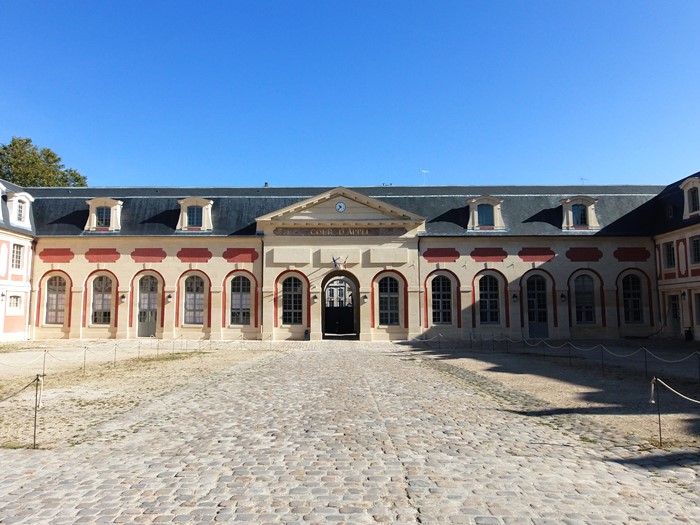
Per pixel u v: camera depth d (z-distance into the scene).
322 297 35.78
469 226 36.06
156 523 5.68
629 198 37.50
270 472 7.42
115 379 16.61
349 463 7.83
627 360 21.95
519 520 5.74
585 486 6.83
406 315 35.31
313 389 14.65
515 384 15.48
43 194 38.06
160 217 36.59
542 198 37.50
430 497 6.42
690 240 31.95
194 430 9.91
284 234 35.78
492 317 35.56
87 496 6.50
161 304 35.41
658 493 6.58
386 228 35.88
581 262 35.78
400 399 13.08
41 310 35.28
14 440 9.21
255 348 29.41
